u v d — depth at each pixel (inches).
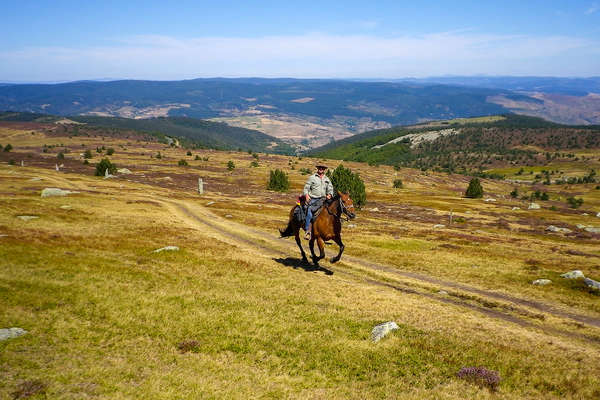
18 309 434.3
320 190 685.3
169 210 2094.0
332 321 496.7
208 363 365.1
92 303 491.5
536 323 612.1
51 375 308.2
